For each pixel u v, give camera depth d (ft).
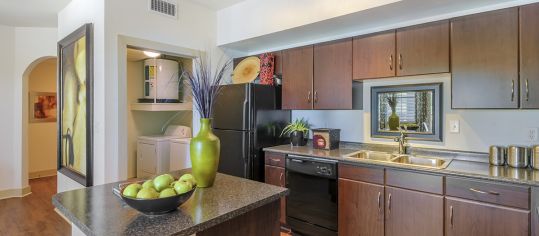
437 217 6.77
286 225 9.75
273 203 5.41
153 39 9.79
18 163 13.88
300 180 9.30
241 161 10.45
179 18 10.61
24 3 10.52
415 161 8.54
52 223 10.62
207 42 11.66
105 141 8.70
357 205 8.05
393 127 9.57
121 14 8.97
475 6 7.79
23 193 13.96
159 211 3.97
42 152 17.81
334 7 8.68
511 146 7.07
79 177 9.72
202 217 3.99
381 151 9.44
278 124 11.32
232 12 11.55
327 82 9.89
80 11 9.95
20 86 13.78
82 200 4.65
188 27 10.93
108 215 4.03
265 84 10.93
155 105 14.84
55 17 12.09
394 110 9.54
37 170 17.61
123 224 3.73
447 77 8.48
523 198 5.75
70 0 10.28
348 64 9.39
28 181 15.58
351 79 9.33
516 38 6.57
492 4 7.64
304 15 9.42
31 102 17.30
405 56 8.17
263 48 12.68
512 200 5.87
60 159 11.75
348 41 9.38
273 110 11.11
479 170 6.66
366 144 10.12
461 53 7.28
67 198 4.73
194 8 11.17
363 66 9.02
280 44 11.98
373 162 7.73
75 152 10.25
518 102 6.56
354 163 8.10
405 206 7.23
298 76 10.68
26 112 14.11
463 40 7.25
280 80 11.44
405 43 8.18
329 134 9.80
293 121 12.01
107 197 4.80
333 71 9.75
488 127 7.89
